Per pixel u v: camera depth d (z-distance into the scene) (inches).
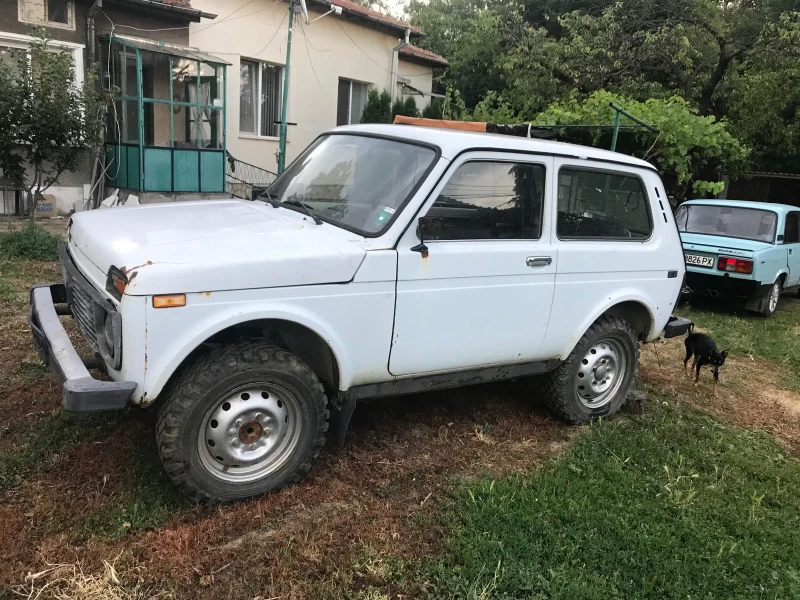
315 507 127.1
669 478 152.5
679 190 470.9
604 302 172.1
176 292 108.7
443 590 108.3
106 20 439.2
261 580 105.6
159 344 109.0
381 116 594.6
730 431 189.5
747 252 336.8
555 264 157.6
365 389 139.9
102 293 117.0
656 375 237.3
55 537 109.7
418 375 144.8
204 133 478.6
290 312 120.0
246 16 527.2
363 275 127.0
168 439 114.7
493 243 147.0
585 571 116.3
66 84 325.7
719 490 151.3
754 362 266.8
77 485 124.8
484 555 116.0
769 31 622.2
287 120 585.0
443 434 165.6
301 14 551.2
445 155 137.4
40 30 335.6
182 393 115.0
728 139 436.5
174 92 472.4
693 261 353.7
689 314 345.1
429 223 131.8
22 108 312.7
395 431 164.7
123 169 453.7
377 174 143.9
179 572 105.2
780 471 164.7
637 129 364.5
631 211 179.5
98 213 148.3
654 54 645.3
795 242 381.1
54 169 340.2
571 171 161.5
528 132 249.0
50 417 148.8
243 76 552.1
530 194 153.9
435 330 140.6
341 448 151.9
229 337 129.8
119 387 107.1
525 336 157.4
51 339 121.7
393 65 674.2
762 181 844.6
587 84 644.1
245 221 138.4
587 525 128.3
